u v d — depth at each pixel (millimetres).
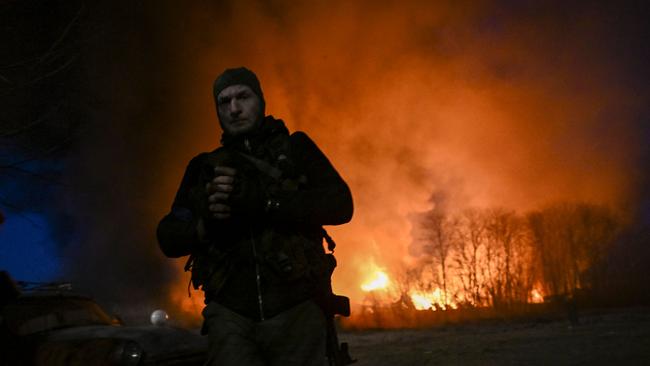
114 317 5930
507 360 9648
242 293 1323
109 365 4336
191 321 33531
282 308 1310
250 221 1341
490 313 29812
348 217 1393
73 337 4758
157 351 4543
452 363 9766
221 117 1475
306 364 1313
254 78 1494
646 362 8133
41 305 5266
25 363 4637
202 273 1382
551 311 29594
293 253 1334
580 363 8547
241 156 1396
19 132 7410
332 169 1442
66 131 7961
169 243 1416
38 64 7324
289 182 1387
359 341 16797
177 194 1525
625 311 26062
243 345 1304
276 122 1482
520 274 43500
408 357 11172
